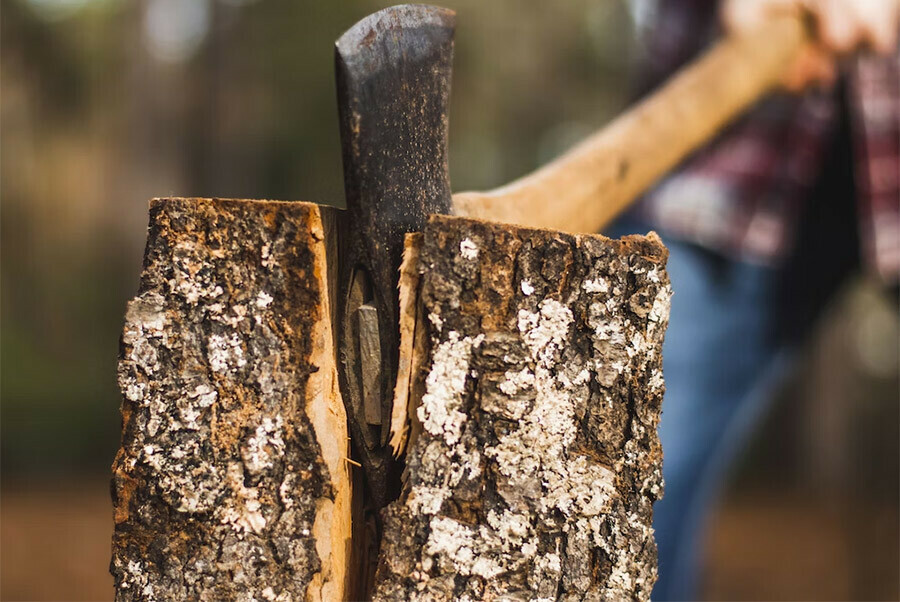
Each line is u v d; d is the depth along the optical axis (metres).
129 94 6.37
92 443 7.84
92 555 4.82
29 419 7.73
